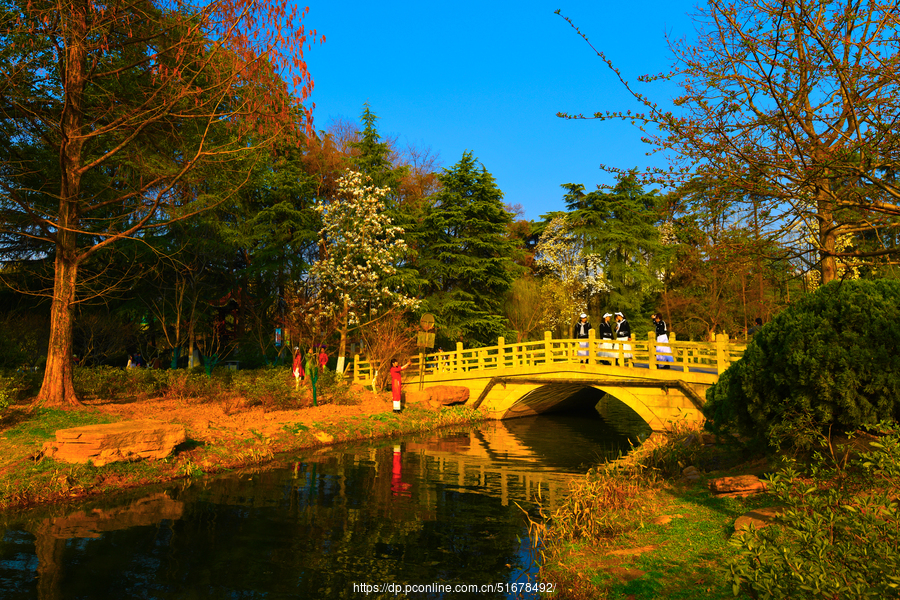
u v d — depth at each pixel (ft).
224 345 95.40
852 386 21.15
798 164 19.19
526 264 144.66
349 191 87.30
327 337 82.28
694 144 20.83
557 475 41.01
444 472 41.52
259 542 25.13
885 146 16.98
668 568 17.51
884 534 12.08
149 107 46.34
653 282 119.75
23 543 24.49
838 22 19.43
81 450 34.22
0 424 39.40
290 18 34.53
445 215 106.11
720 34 21.40
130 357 89.30
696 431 40.88
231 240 84.58
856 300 22.33
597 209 128.67
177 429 39.29
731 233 25.13
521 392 73.10
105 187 55.57
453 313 101.19
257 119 39.91
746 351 25.96
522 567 22.13
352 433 56.54
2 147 48.91
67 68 41.14
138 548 24.14
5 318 72.43
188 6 43.70
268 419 54.85
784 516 14.61
